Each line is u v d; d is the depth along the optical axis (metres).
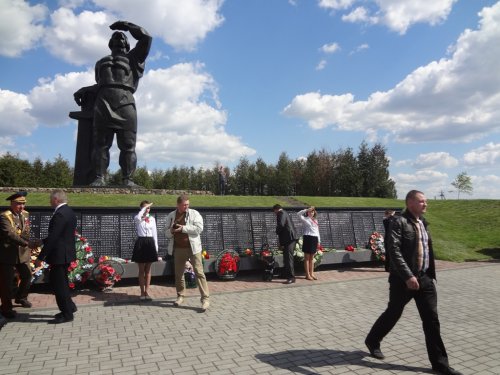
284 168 63.12
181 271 7.54
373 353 4.88
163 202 18.92
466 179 48.72
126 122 21.08
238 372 4.45
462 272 11.39
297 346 5.30
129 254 10.23
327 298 8.20
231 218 11.60
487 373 4.43
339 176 50.81
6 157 51.97
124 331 5.95
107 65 20.62
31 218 9.43
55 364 4.69
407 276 4.43
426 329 4.53
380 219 14.09
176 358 4.87
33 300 7.92
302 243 10.85
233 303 7.75
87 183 21.69
